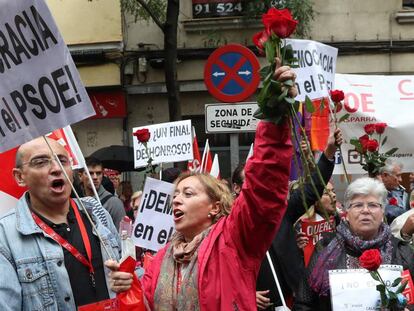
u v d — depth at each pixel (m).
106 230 3.48
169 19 10.88
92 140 12.75
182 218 3.00
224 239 2.79
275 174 2.54
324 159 4.31
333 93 4.61
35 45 3.19
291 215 4.39
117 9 12.63
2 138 3.20
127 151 10.68
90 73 12.73
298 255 4.39
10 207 4.21
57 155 3.32
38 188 3.26
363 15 12.50
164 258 3.02
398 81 7.02
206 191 3.02
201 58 12.62
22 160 3.29
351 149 6.76
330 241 3.89
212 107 7.08
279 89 2.34
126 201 10.20
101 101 12.69
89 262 3.31
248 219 2.67
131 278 2.97
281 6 11.45
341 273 3.48
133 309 2.94
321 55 5.38
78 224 3.40
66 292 3.18
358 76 7.03
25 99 3.20
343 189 9.85
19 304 3.09
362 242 3.68
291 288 4.32
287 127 2.49
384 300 3.19
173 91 10.99
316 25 12.52
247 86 7.00
